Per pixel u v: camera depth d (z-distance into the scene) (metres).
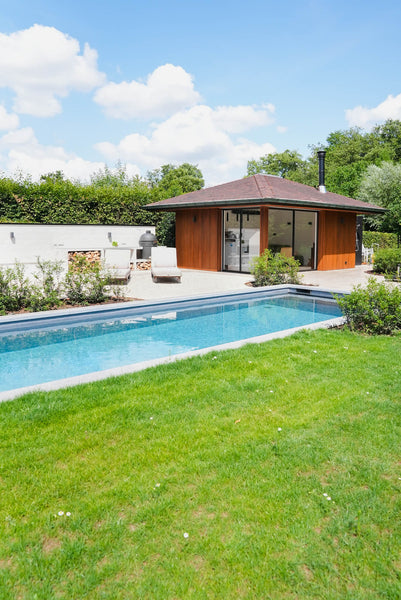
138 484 2.87
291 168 53.50
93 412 3.92
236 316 9.81
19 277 9.25
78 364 6.47
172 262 14.27
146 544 2.37
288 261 13.02
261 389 4.50
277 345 6.11
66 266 11.38
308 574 2.19
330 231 17.00
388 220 21.86
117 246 17.30
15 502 2.70
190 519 2.56
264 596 2.06
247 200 13.40
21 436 3.49
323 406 4.06
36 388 4.52
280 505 2.67
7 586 2.11
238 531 2.46
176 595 2.06
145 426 3.68
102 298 10.11
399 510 2.63
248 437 3.48
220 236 16.12
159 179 63.94
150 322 9.20
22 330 8.39
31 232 15.21
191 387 4.54
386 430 3.58
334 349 5.90
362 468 3.05
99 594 2.06
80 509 2.63
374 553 2.30
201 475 2.98
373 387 4.52
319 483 2.88
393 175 27.25
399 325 7.00
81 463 3.12
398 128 47.22
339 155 46.53
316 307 10.79
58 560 2.25
